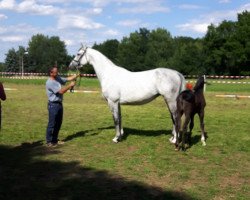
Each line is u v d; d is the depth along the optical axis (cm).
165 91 975
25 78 5394
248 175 748
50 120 1005
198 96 968
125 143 1031
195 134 1150
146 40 8825
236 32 8475
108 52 10081
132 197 630
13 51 8988
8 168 802
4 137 1116
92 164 824
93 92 2823
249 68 8488
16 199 627
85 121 1427
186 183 700
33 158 882
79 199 624
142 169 787
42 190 667
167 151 938
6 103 2023
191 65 7994
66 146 1005
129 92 1003
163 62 8050
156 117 1527
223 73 8731
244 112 1708
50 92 1000
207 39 8819
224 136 1124
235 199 622
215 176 740
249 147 983
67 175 750
